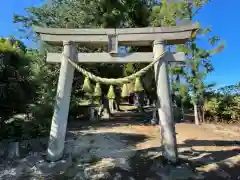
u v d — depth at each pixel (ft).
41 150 23.35
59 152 20.22
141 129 37.88
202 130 35.17
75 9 46.34
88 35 21.33
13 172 18.24
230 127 37.91
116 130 36.96
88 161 21.06
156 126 41.09
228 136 30.71
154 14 39.99
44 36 21.39
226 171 18.33
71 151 23.58
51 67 43.19
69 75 21.25
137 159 21.44
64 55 21.22
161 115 20.25
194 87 42.14
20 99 26.18
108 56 21.33
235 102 41.98
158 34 20.94
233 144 26.30
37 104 32.91
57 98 20.79
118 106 75.72
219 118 43.16
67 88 21.03
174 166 18.92
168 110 20.13
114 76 48.44
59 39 21.45
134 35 21.02
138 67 38.47
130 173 18.28
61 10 48.80
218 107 42.34
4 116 26.35
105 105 55.72
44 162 19.67
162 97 20.26
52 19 52.01
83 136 31.71
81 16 44.42
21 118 31.81
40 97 35.70
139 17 41.01
